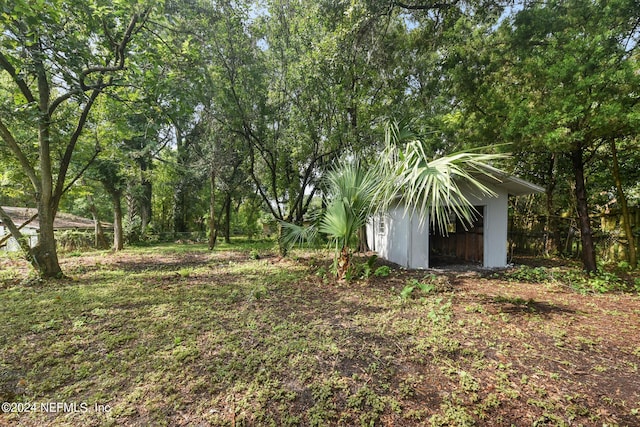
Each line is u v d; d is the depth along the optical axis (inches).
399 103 313.1
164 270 299.3
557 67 203.5
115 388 93.4
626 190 326.6
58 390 92.6
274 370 102.8
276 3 311.3
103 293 203.3
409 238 292.7
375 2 227.0
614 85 189.6
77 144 328.5
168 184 639.8
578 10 220.8
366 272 241.8
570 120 194.9
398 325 142.4
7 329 137.8
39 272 244.5
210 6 277.3
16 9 158.1
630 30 214.1
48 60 197.9
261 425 78.4
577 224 341.4
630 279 237.1
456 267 299.9
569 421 79.2
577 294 197.6
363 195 217.0
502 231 300.8
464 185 284.7
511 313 159.6
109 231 651.5
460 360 110.0
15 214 579.8
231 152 389.7
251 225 727.7
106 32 210.1
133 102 233.9
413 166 148.0
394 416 81.4
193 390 92.1
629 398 88.4
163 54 246.5
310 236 250.2
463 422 78.2
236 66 304.3
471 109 284.7
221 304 177.6
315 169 382.6
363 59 293.1
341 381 96.2
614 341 125.6
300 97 315.3
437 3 254.8
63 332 135.0
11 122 260.2
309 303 179.8
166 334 132.8
